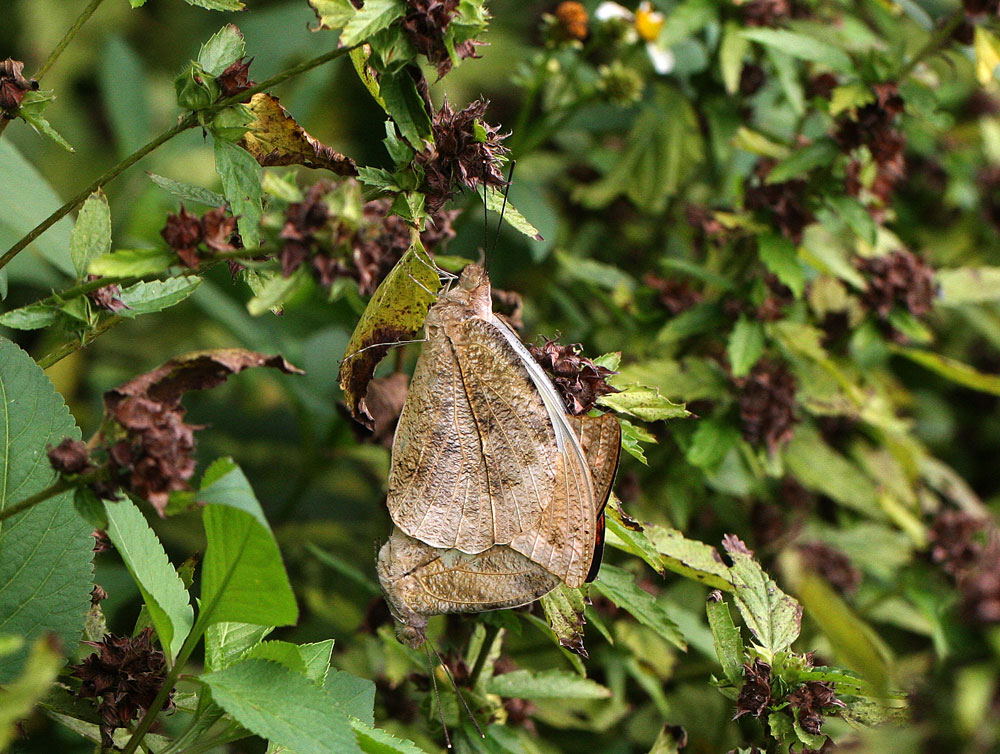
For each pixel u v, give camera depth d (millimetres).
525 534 787
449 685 831
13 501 771
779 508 946
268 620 751
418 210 788
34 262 920
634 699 915
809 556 930
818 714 794
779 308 907
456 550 789
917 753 943
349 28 763
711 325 910
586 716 896
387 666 873
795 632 806
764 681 796
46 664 715
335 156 795
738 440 909
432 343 789
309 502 994
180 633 762
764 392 899
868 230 889
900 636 984
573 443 781
